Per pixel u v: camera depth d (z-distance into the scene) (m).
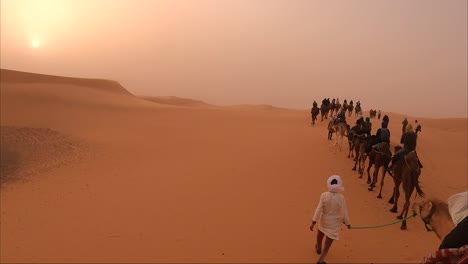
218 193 14.50
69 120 30.02
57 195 14.46
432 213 7.32
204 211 12.63
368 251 10.01
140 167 18.56
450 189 19.20
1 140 21.94
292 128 30.61
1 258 9.38
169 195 14.28
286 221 11.91
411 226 11.97
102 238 10.56
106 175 17.22
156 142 24.42
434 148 31.89
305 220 12.05
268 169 17.89
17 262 9.18
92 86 56.19
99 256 9.51
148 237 10.62
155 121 32.94
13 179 16.55
